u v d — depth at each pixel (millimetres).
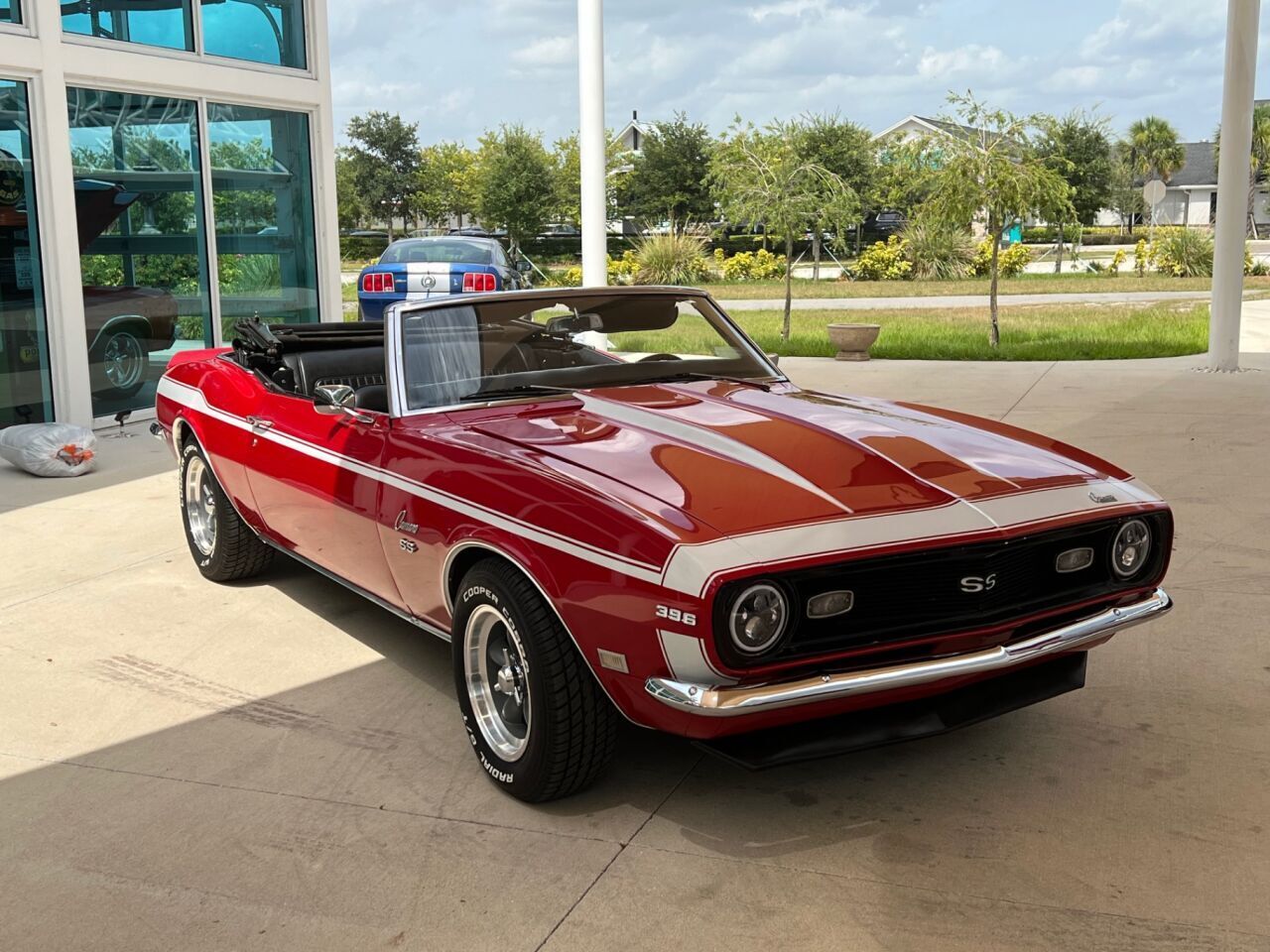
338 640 5020
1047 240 60781
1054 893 2996
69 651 4922
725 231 49594
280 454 4777
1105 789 3553
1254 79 12008
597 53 12953
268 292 11789
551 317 4648
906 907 2947
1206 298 25531
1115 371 12945
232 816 3496
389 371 4199
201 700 4387
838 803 3510
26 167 9258
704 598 2850
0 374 9211
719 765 3783
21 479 8281
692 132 52406
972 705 3373
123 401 10352
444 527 3668
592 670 3225
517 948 2818
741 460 3471
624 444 3658
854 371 13344
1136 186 73938
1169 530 3590
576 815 3465
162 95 10375
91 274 9898
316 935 2887
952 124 15969
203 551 5867
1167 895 2975
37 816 3521
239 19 11016
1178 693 4254
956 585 3156
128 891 3105
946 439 3812
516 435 3820
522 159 49594
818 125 46281
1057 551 3346
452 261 16672
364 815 3486
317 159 12117
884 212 52312
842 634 3072
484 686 3684
